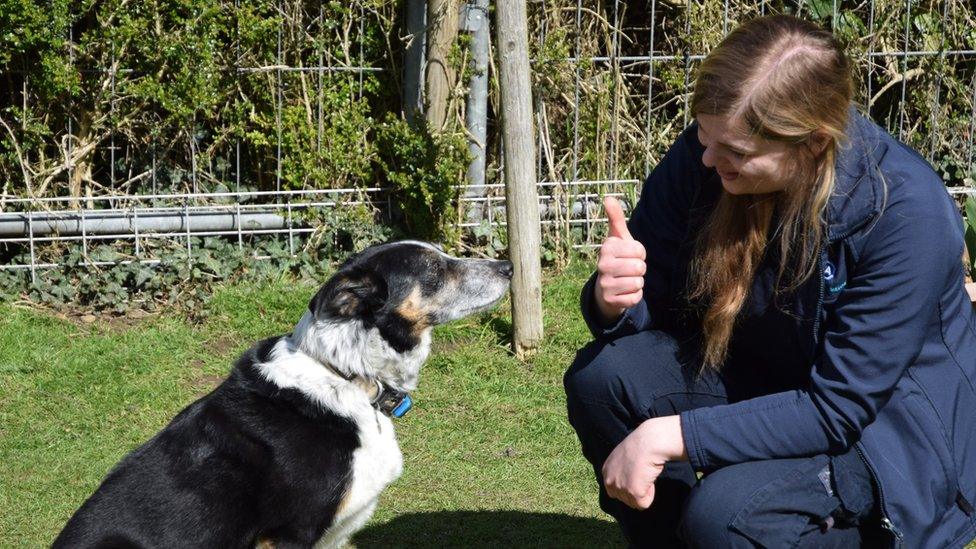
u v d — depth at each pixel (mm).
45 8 5555
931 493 2490
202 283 5762
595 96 6375
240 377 3330
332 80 6062
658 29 6641
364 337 3393
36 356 5043
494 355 5223
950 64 6648
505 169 5055
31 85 5828
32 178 5953
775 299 2615
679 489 2912
